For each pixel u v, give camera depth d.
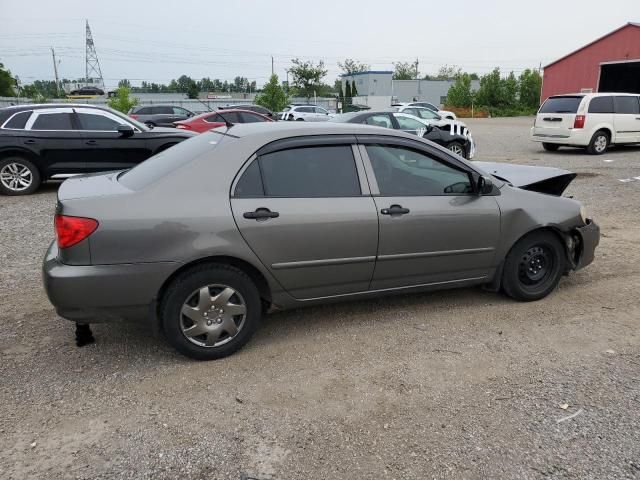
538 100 56.50
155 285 3.40
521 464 2.67
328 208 3.77
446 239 4.18
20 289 4.93
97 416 3.04
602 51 32.00
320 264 3.81
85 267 3.29
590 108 14.95
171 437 2.87
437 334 4.07
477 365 3.62
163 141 9.91
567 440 2.85
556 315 4.42
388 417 3.04
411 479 2.57
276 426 2.96
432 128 12.52
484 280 4.51
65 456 2.71
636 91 32.59
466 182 4.32
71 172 9.53
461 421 3.01
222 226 3.48
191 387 3.34
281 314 4.45
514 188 4.57
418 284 4.25
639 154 15.37
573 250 4.86
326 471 2.62
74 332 4.08
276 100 40.28
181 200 3.45
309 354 3.77
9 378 3.42
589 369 3.56
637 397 3.23
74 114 9.51
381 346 3.88
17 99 41.19
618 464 2.67
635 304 4.63
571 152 16.14
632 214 7.86
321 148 3.87
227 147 3.66
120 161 9.73
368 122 11.78
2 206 8.52
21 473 2.59
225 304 3.62
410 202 4.04
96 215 3.29
